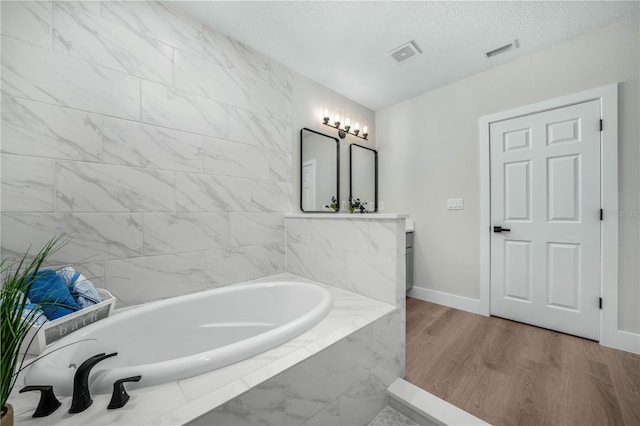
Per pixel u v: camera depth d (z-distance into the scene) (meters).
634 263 1.68
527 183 2.10
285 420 0.86
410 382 1.41
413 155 2.83
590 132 1.82
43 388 0.67
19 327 0.65
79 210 1.26
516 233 2.15
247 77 1.92
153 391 0.75
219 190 1.76
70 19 1.24
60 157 1.22
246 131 1.91
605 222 1.76
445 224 2.58
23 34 1.14
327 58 2.10
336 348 1.04
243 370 0.84
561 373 1.47
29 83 1.15
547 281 2.01
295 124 2.26
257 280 1.94
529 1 1.54
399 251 1.42
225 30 1.77
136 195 1.43
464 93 2.44
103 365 1.06
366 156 3.01
